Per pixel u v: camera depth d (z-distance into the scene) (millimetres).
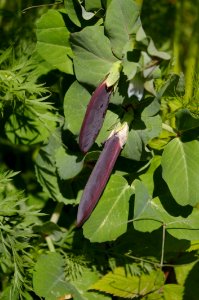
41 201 608
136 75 455
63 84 559
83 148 484
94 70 495
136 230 554
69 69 537
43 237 568
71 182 555
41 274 531
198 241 556
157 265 552
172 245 556
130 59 458
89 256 560
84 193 479
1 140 677
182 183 505
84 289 543
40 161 558
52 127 562
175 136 521
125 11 473
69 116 512
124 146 494
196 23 719
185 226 521
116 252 564
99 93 474
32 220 542
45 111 558
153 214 517
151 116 491
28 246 526
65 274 542
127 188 523
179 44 712
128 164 527
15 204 520
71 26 534
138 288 541
